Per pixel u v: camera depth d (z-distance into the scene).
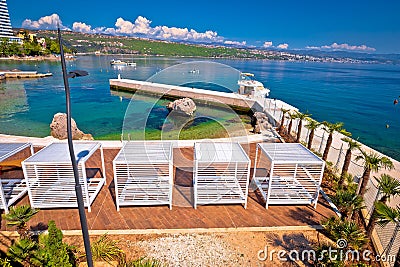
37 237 5.07
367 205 6.38
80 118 18.62
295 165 7.27
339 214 6.05
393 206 6.88
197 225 5.58
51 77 43.06
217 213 6.02
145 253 4.80
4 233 5.18
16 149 6.32
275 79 52.75
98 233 5.24
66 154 6.04
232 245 5.07
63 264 3.94
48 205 5.84
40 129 15.59
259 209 6.23
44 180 6.41
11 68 54.72
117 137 13.90
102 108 21.95
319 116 25.09
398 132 20.52
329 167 8.35
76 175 2.94
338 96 36.66
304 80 55.34
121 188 6.79
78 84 35.72
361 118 24.77
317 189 6.30
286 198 6.44
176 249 4.91
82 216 3.11
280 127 12.97
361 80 64.38
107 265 4.37
